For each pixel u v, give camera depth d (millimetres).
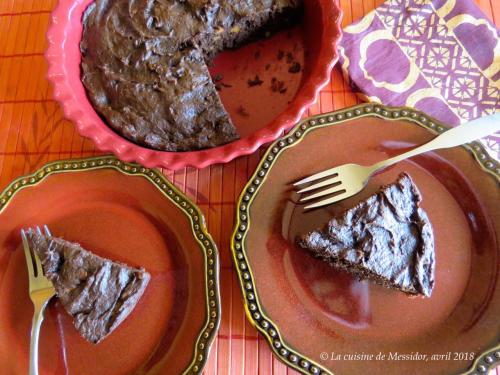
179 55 431
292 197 401
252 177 403
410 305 370
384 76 458
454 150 407
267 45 491
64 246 392
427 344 355
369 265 365
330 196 401
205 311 367
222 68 483
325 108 463
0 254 405
